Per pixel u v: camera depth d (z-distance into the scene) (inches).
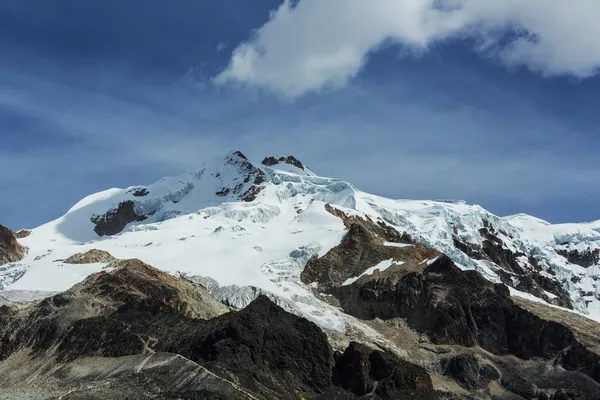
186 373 7037.4
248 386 7204.7
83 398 6707.7
